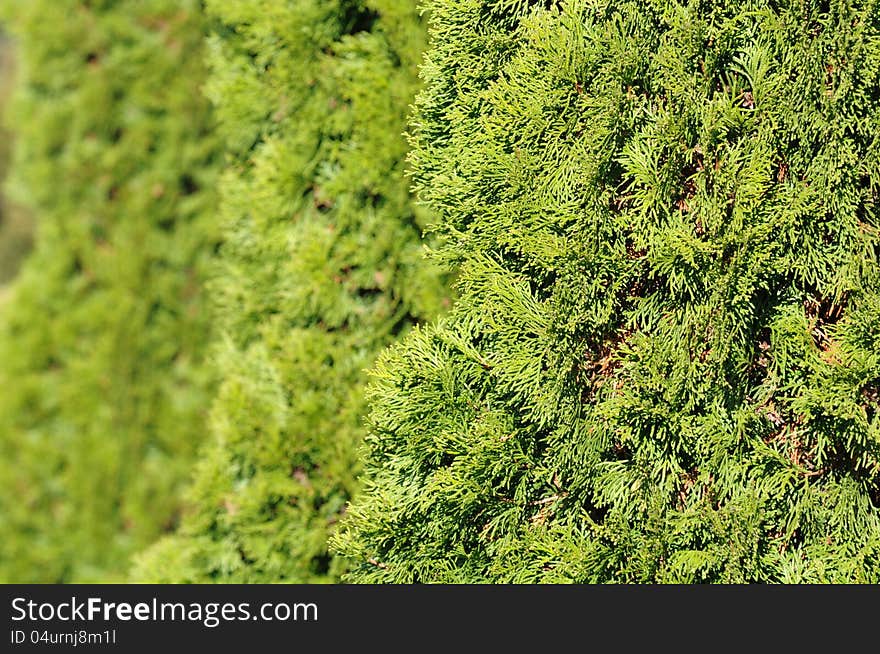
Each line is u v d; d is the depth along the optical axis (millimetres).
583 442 3967
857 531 3955
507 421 3996
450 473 3986
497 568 4000
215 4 4348
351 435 4285
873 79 3902
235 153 4516
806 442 3965
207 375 4898
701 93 3926
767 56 3914
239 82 4363
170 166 4848
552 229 3961
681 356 3932
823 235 3936
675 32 3918
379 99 4262
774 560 3957
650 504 3955
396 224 4289
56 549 4996
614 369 3992
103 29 4816
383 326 4305
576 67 3938
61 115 4844
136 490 4926
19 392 4926
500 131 3965
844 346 3924
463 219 4027
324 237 4297
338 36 4297
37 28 4816
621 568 3959
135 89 4832
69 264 4887
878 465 3932
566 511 3998
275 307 4367
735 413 3951
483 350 4035
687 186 3959
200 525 4348
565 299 3947
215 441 4391
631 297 3967
